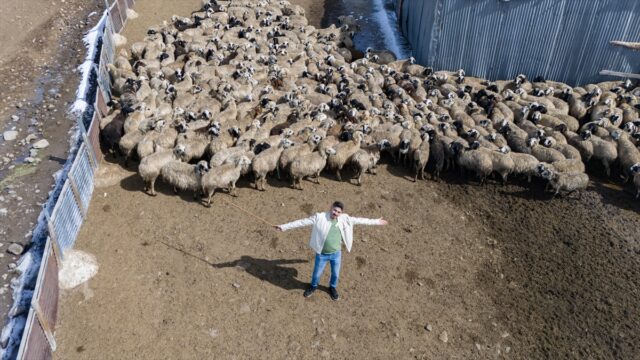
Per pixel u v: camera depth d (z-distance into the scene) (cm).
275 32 2650
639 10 2061
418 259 1457
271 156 1659
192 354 1162
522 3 2123
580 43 2184
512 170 1755
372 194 1720
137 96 2006
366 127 1861
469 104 2042
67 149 1861
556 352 1221
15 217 1541
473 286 1384
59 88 2242
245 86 2084
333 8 3275
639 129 1908
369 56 2480
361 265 1420
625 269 1456
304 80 2217
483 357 1202
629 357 1215
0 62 2434
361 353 1190
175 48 2520
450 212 1661
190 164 1688
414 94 2147
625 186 1803
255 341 1199
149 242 1451
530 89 2208
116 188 1655
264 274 1370
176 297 1290
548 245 1535
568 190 1719
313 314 1271
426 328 1257
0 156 1805
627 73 2214
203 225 1526
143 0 3225
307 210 1620
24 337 1002
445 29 2273
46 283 1178
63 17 2914
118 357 1143
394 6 3241
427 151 1769
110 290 1292
